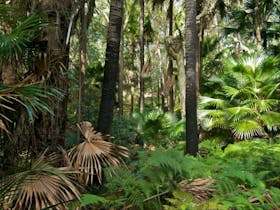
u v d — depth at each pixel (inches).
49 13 175.0
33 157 159.8
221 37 829.8
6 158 153.9
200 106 406.9
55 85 170.7
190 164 154.0
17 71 158.1
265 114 370.9
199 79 585.9
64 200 121.3
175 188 146.0
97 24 382.3
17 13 156.6
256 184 144.0
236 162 183.2
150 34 874.8
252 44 645.3
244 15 694.5
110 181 151.2
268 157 189.9
